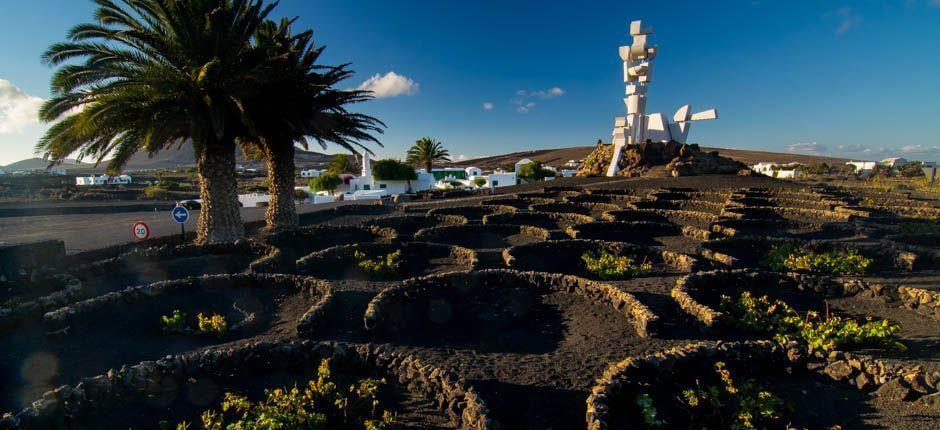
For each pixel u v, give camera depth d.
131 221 24.38
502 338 7.36
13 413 5.04
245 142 16.92
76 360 6.35
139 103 11.80
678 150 41.75
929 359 5.96
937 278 9.45
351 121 17.05
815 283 8.74
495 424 4.58
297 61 14.81
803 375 5.88
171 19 11.81
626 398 5.25
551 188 31.56
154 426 4.96
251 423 4.66
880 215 18.22
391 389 5.64
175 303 8.40
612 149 45.50
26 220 25.69
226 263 12.02
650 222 15.77
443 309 8.40
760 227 16.33
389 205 26.42
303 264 10.91
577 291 8.93
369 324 7.38
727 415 5.05
